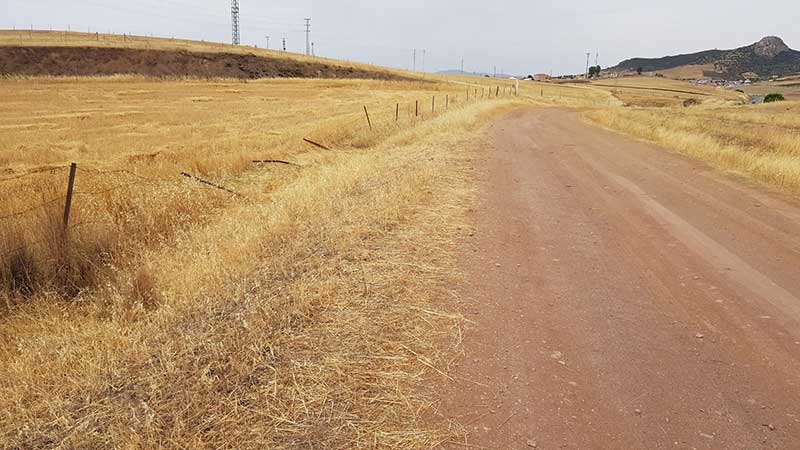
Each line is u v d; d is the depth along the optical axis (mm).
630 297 4504
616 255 5598
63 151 14516
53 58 70062
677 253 5676
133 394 2945
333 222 6020
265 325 3604
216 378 3000
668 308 4289
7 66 65438
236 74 79062
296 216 6301
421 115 23531
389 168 9711
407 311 4070
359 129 18578
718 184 9484
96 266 4977
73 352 3402
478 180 9445
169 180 9211
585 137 17875
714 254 5641
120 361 3256
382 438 2645
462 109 25797
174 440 2518
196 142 16156
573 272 5078
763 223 6883
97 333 3641
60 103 33000
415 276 4777
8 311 4277
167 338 3504
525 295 4496
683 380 3242
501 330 3854
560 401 3012
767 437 2715
